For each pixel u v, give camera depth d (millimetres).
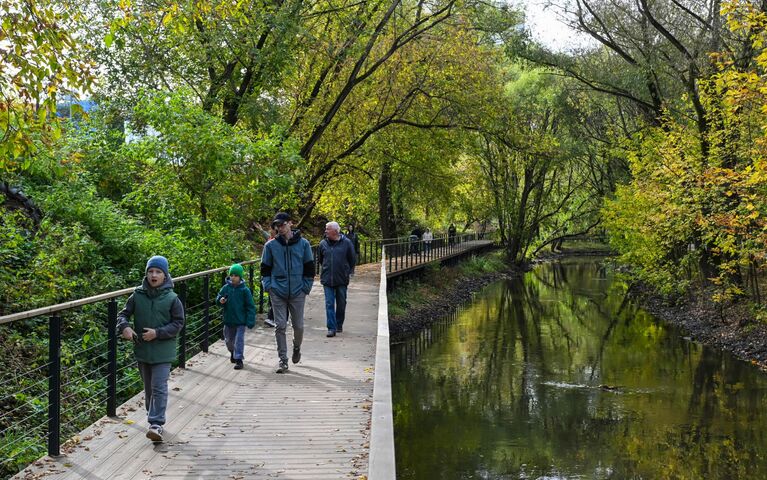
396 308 28203
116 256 15727
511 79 42750
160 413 6656
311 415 7828
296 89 28359
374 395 5117
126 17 10852
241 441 6855
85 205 16016
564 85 40156
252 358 11008
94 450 6457
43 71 7738
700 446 13484
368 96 30266
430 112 31094
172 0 12930
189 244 16688
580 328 27203
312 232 45250
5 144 7895
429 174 34406
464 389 18016
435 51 29781
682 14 26438
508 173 52625
